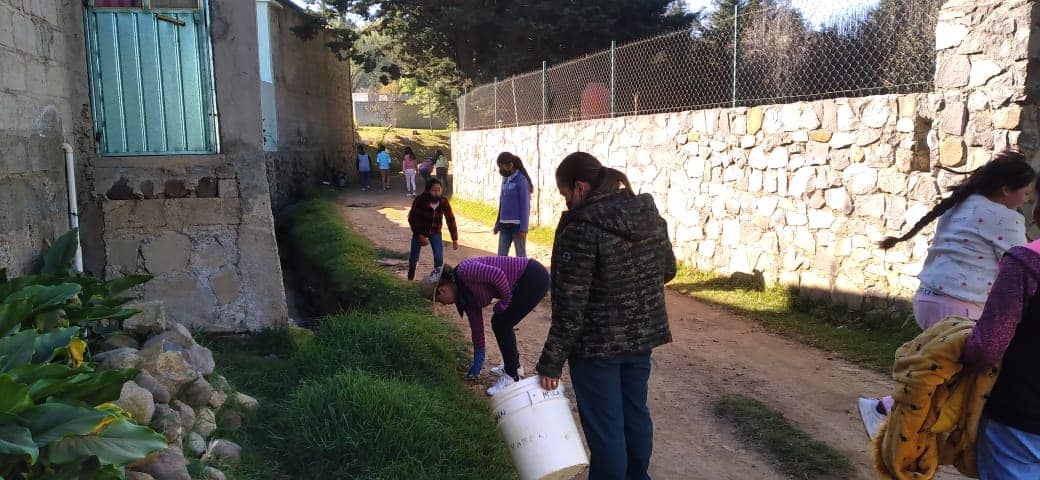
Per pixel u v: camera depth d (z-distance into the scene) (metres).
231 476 3.41
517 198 7.50
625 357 3.17
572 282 3.04
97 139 5.36
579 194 3.20
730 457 4.25
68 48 5.13
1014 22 5.52
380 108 49.91
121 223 5.38
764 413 4.75
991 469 2.47
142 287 5.41
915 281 6.30
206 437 3.66
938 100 6.11
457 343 6.18
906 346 2.72
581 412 3.23
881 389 5.20
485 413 4.69
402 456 3.75
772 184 8.00
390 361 5.16
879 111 6.64
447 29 23.09
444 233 13.62
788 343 6.41
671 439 4.50
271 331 5.62
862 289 6.88
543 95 13.99
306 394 4.12
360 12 24.06
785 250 7.86
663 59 10.78
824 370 5.65
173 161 5.44
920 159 6.32
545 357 3.09
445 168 23.12
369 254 10.46
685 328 6.95
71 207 4.89
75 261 4.77
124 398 3.02
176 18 5.40
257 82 5.55
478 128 18.78
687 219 9.54
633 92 11.20
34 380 2.65
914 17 7.63
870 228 6.79
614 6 21.48
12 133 3.98
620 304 3.11
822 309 7.23
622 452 3.17
